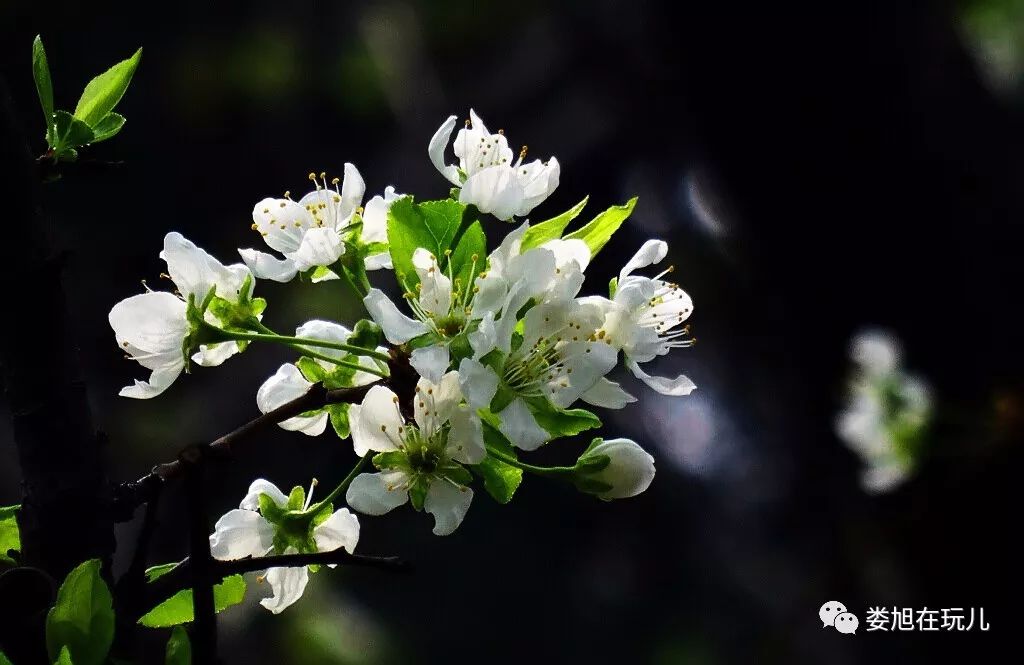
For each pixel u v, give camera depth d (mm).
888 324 1021
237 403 1873
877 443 1008
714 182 1086
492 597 1968
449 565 1980
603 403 610
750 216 1062
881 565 1069
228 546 609
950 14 1052
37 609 576
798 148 1015
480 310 599
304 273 610
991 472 971
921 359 1012
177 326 603
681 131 1173
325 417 620
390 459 603
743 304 1628
